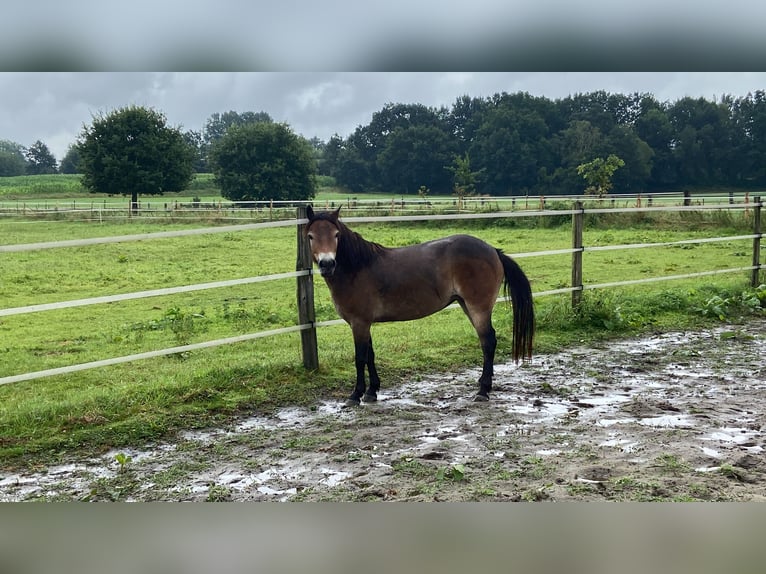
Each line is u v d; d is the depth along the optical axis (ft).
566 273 41.68
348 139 289.33
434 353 22.16
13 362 22.75
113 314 32.65
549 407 16.79
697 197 89.86
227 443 14.56
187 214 104.01
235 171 162.81
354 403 17.22
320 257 16.01
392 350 22.40
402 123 276.41
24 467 13.39
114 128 154.61
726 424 15.10
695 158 215.31
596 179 109.91
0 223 95.86
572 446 13.79
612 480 11.89
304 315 19.70
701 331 25.55
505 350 22.57
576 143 206.90
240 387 18.35
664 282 36.94
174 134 161.07
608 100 249.14
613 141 201.77
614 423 15.30
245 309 32.68
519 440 14.26
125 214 107.14
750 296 29.45
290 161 164.55
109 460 13.73
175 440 14.89
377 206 107.65
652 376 19.61
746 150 219.00
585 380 19.31
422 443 14.26
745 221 60.18
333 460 13.39
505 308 29.68
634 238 59.41
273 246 63.21
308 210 16.67
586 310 26.07
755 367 20.40
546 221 71.72
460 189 135.95
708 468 12.39
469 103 280.31
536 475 12.25
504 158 208.54
